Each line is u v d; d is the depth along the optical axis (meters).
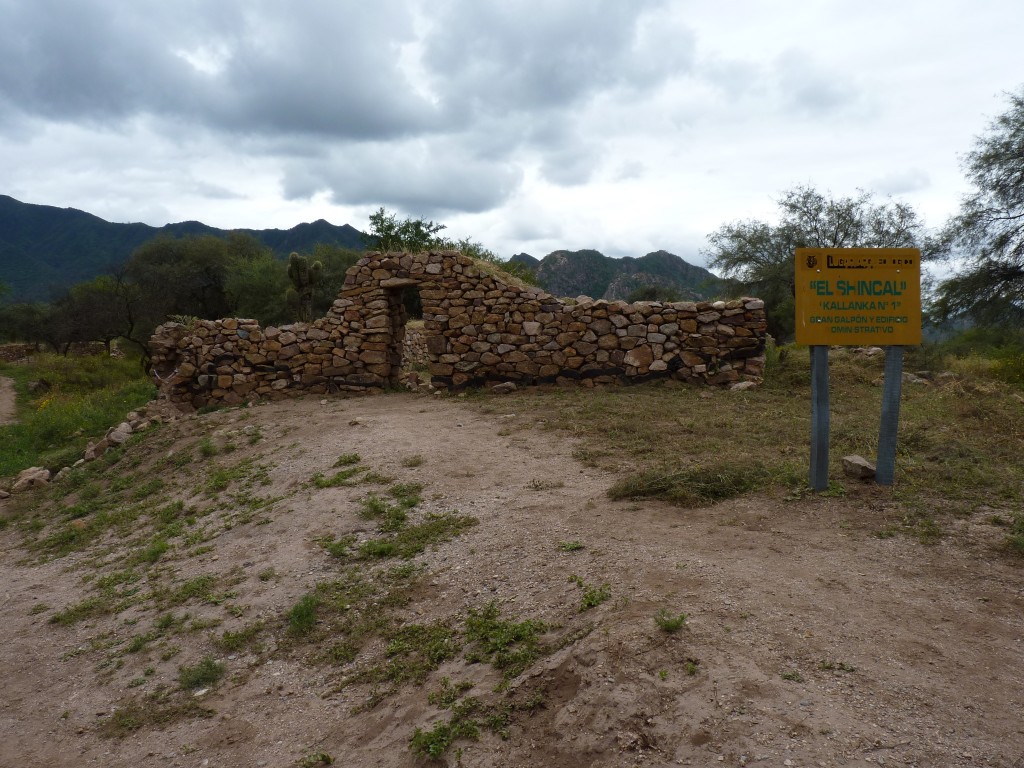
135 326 41.19
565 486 6.78
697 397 10.95
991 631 3.57
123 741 4.17
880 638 3.54
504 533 5.72
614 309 12.55
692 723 2.96
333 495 7.34
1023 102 21.98
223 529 7.25
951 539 4.72
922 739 2.76
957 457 6.64
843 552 4.64
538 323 12.92
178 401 14.05
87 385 29.45
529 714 3.41
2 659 5.46
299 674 4.47
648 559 4.71
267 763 3.70
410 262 13.62
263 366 14.06
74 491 10.37
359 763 3.50
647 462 7.30
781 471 6.34
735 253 30.28
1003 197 22.23
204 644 5.04
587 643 3.70
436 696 3.79
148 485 9.62
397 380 14.66
